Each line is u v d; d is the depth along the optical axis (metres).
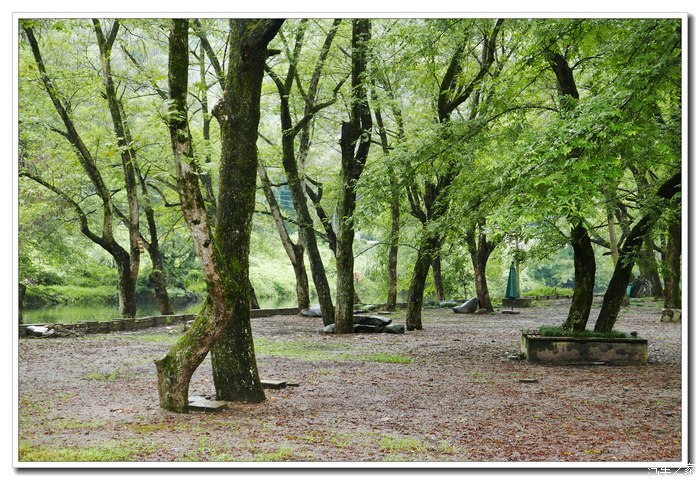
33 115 19.30
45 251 27.36
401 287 37.72
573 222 11.85
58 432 7.37
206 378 11.30
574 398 9.81
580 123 9.37
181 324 21.08
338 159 29.83
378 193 14.64
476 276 29.25
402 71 17.14
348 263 19.55
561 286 59.94
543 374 12.16
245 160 9.07
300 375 11.90
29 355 14.11
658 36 9.77
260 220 35.28
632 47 10.41
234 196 9.07
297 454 6.61
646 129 9.98
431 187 23.03
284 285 49.06
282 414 8.52
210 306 8.46
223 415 8.34
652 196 13.52
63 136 21.94
